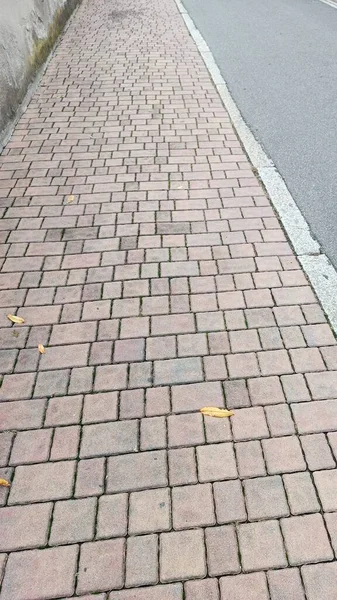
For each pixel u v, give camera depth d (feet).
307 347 10.38
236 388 9.57
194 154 17.81
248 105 22.04
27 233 13.71
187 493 7.97
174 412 9.15
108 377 9.78
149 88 23.71
